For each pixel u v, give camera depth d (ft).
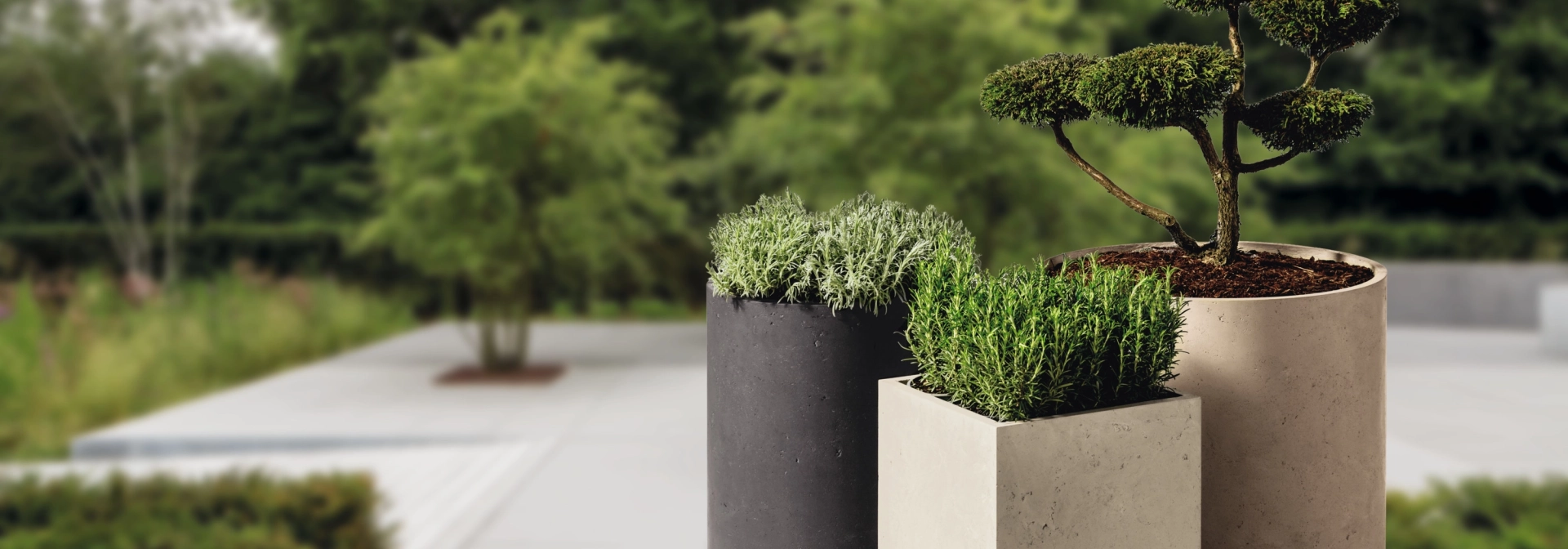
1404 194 57.67
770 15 31.53
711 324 10.52
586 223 29.66
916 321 8.35
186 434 20.66
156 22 47.78
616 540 13.50
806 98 30.78
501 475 17.03
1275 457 9.05
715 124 52.19
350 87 53.06
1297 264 10.43
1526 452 18.12
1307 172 53.06
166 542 12.69
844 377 9.75
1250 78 51.44
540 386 26.25
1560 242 50.75
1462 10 53.21
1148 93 9.02
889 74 29.48
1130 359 7.61
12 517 14.32
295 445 20.27
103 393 24.52
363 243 31.09
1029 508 7.15
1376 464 9.58
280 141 56.80
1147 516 7.57
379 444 20.30
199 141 53.21
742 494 10.14
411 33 52.44
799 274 9.92
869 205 10.88
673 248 47.34
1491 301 43.55
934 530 7.73
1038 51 29.09
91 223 57.11
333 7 51.57
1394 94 53.01
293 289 36.78
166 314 32.14
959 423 7.38
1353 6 9.29
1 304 32.53
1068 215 29.71
